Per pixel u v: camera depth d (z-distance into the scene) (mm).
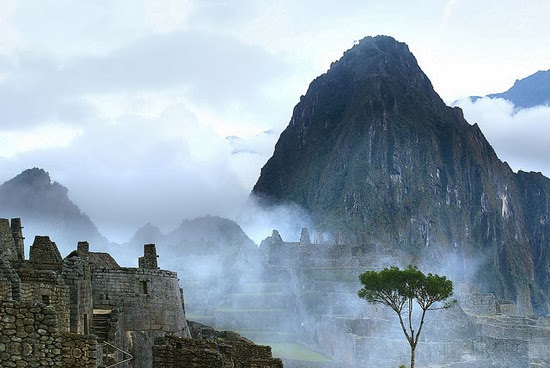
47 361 21328
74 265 35656
